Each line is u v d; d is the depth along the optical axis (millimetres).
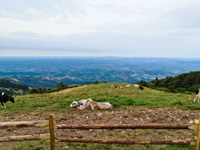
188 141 5102
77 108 14766
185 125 5078
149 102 17359
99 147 6684
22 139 5102
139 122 10273
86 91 29453
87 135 8070
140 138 7703
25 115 12188
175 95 24594
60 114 12430
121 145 6961
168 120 10680
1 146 6594
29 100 20094
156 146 6918
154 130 8898
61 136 7863
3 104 16688
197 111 13227
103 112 13219
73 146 6742
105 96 22281
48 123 5141
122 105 16188
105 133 8336
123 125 5309
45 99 20500
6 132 8211
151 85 50906
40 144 6879
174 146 6906
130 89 31656
